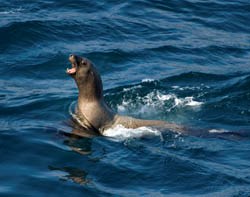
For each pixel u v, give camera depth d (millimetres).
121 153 53688
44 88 70000
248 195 47125
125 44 85062
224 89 71562
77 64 61000
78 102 62094
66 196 45781
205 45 87750
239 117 64688
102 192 46656
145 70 77625
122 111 65438
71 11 93500
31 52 79938
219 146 56438
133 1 99188
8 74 74000
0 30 83250
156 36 89062
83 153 53031
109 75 75875
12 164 49875
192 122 63312
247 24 97688
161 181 49031
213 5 101938
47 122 59844
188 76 75625
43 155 51875
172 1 101375
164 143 56750
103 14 93562
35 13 90875
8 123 58750
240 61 84000
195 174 50250
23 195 45406
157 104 67312
